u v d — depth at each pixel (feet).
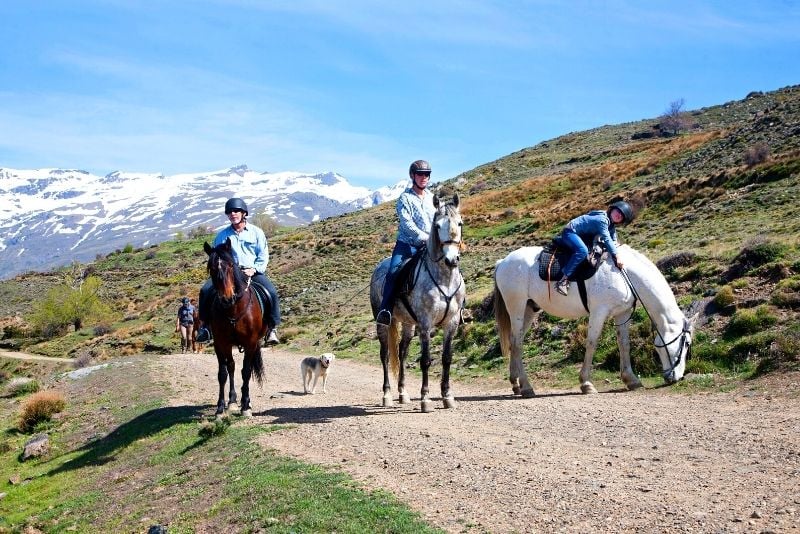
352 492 23.02
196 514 25.44
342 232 274.57
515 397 41.91
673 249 81.41
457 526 19.03
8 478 41.75
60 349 200.85
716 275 54.60
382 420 34.50
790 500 18.40
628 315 40.29
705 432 26.89
